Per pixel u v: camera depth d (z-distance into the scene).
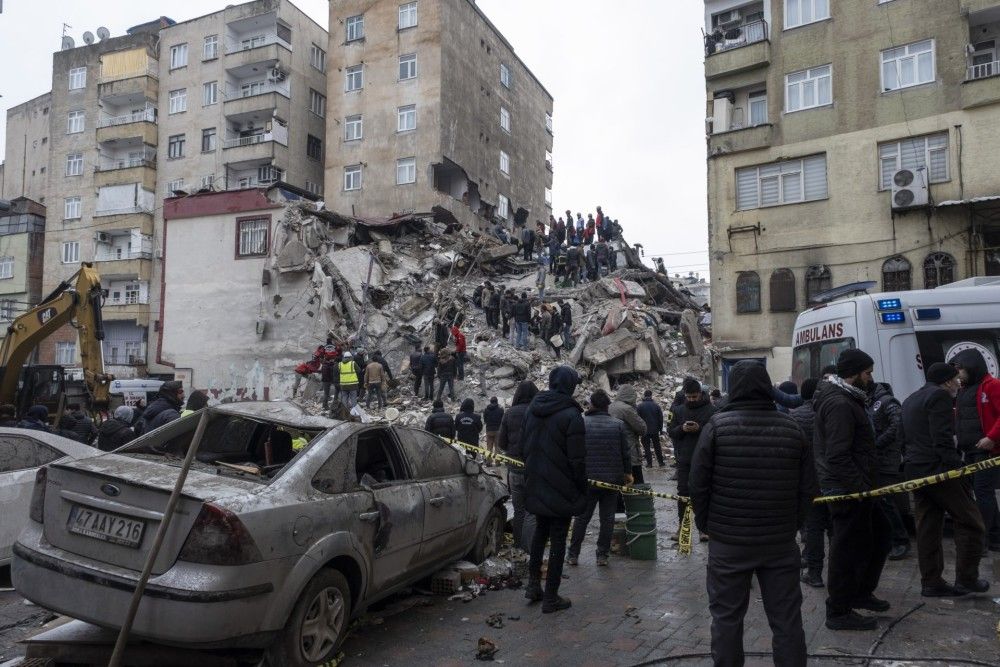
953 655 4.32
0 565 6.12
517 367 20.30
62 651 4.13
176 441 5.20
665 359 21.33
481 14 40.00
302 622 4.00
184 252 28.50
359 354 20.56
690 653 4.47
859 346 8.47
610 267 27.62
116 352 40.03
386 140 35.91
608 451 6.70
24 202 45.75
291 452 5.55
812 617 5.09
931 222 19.77
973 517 5.37
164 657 4.06
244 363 26.59
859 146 20.97
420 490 5.37
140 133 40.50
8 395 15.12
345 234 27.64
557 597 5.34
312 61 41.34
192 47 40.97
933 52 20.12
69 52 43.50
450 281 26.58
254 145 38.22
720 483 3.69
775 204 22.14
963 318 8.23
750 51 22.78
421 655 4.46
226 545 3.60
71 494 4.04
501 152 41.88
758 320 22.08
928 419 5.44
